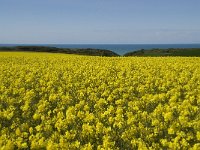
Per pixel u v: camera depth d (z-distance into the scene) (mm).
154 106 12625
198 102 12148
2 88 16109
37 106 12758
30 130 9352
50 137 8969
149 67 24109
